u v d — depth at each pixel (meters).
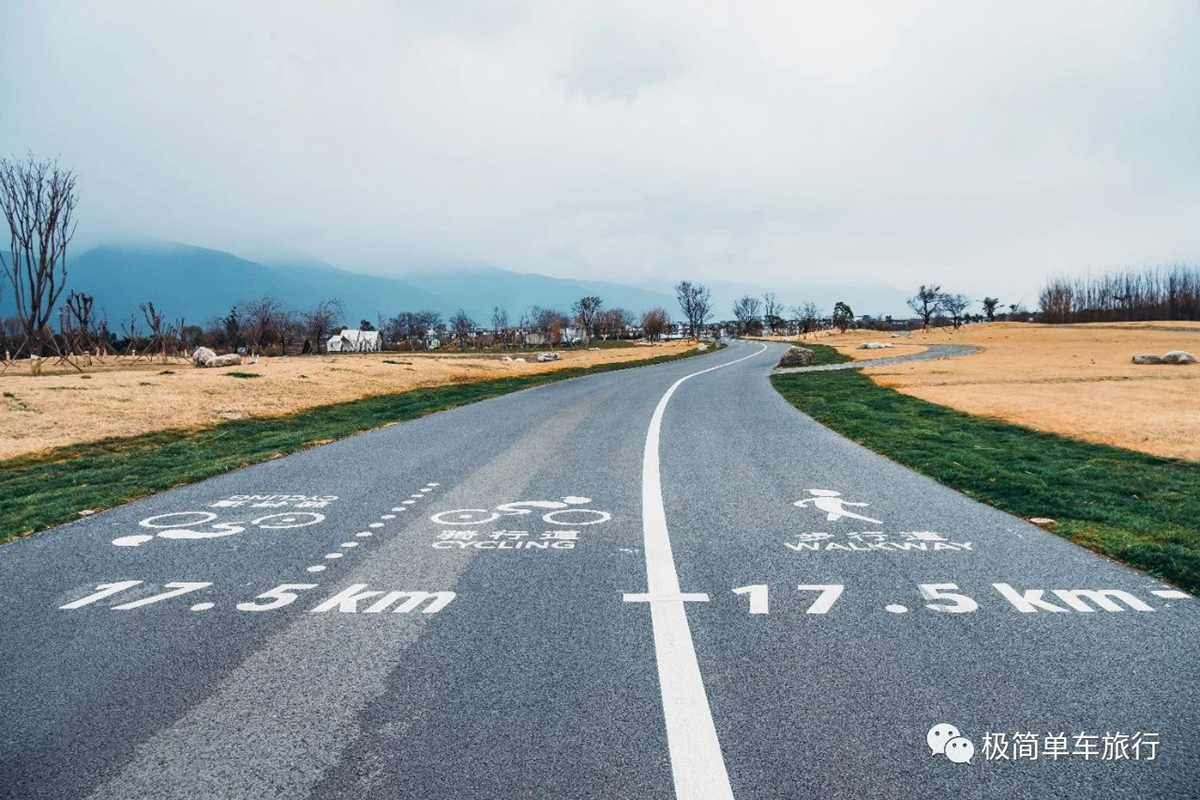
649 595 4.82
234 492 8.52
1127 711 3.22
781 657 3.81
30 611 4.66
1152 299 112.00
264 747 3.00
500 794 2.65
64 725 3.20
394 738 3.05
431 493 8.36
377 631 4.25
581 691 3.45
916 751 2.91
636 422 15.27
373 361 42.47
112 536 6.57
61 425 15.99
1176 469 9.77
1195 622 4.26
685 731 3.07
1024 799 2.62
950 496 7.96
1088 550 5.82
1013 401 20.16
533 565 5.54
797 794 2.64
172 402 20.14
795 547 5.94
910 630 4.16
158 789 2.71
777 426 14.52
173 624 4.40
